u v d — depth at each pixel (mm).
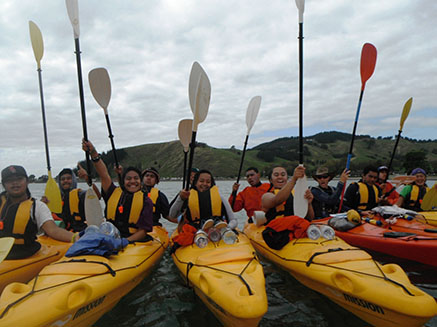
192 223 3730
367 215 4680
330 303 2812
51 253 3312
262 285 2330
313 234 3322
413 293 2141
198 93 2789
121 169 4133
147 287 3348
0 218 3041
